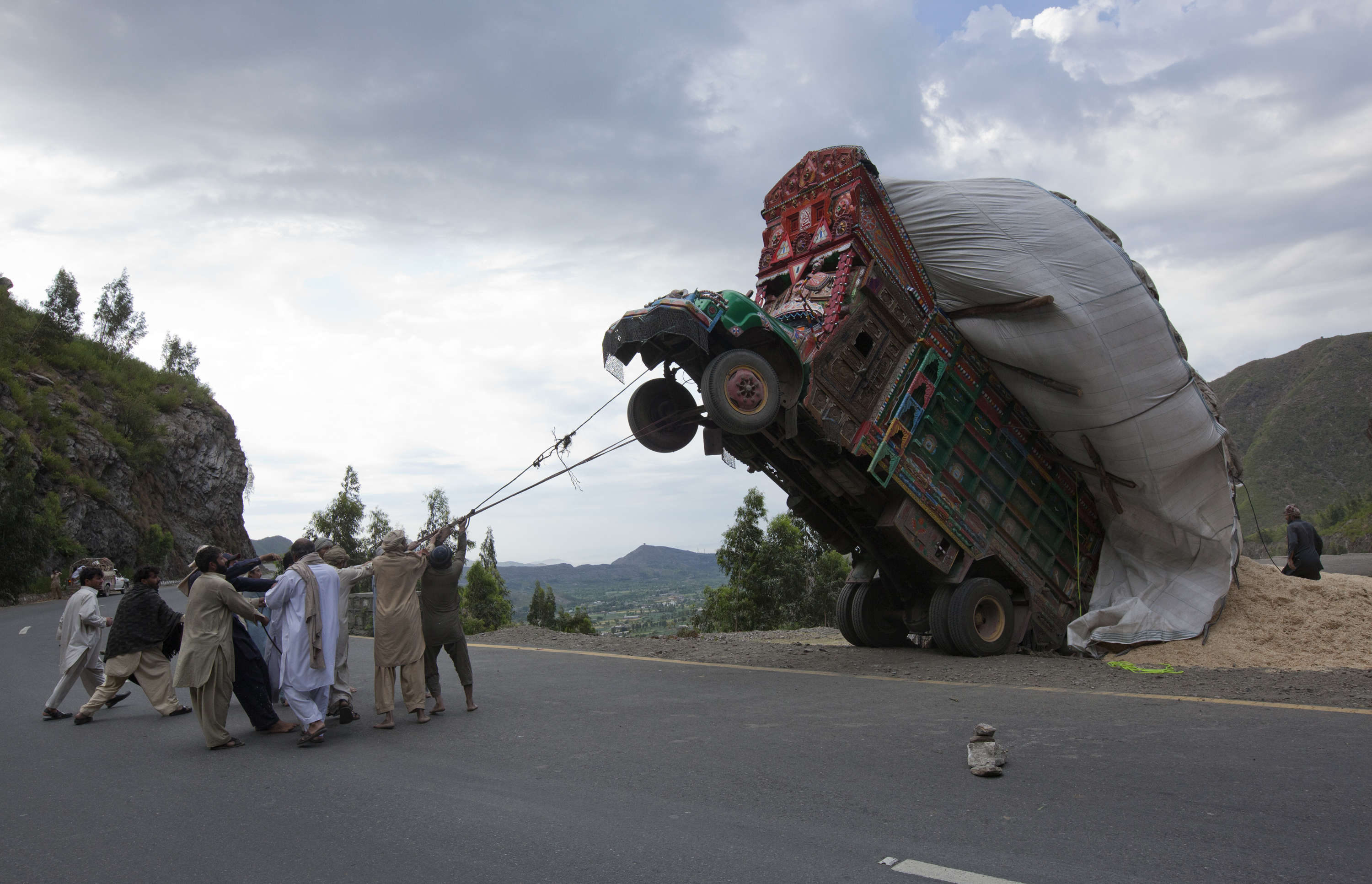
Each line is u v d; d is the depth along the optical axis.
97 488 53.00
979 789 4.58
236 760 5.95
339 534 61.78
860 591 12.27
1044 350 10.23
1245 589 11.12
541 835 4.08
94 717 8.06
